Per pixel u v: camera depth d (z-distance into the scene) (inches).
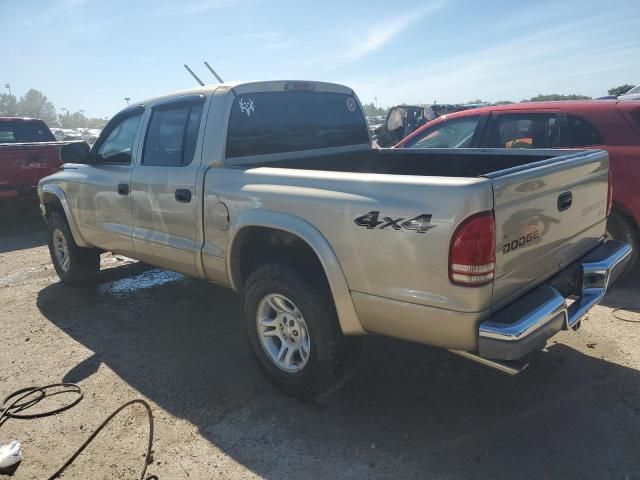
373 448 111.7
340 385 126.4
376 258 104.7
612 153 189.2
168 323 181.3
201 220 144.4
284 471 106.2
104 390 139.3
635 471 102.0
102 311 194.7
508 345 93.5
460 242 92.8
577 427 115.8
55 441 119.0
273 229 125.7
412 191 98.9
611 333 158.6
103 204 183.0
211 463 109.5
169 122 157.8
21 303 206.1
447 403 127.3
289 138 160.9
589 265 124.6
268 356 133.8
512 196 98.0
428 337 103.5
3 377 147.7
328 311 119.5
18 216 405.1
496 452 108.8
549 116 208.7
